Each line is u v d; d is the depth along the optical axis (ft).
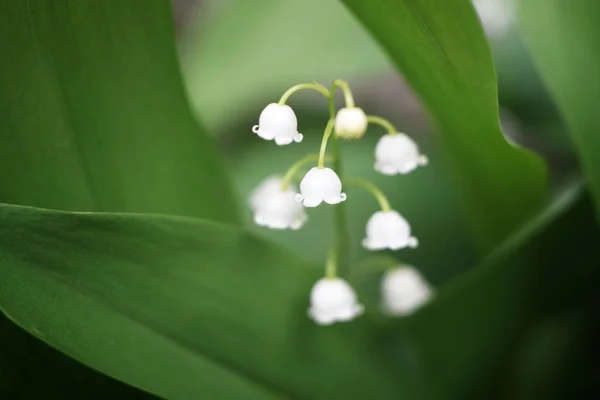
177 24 1.21
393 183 1.01
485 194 0.78
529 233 0.75
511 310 0.79
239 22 1.10
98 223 0.66
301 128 1.08
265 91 1.08
